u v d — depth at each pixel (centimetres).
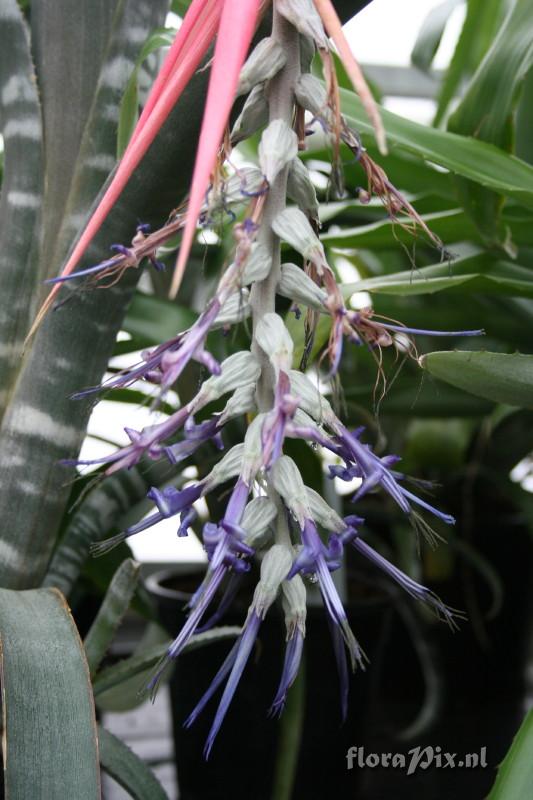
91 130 57
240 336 76
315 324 45
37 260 58
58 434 56
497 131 63
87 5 57
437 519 107
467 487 108
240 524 41
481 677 110
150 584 99
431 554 109
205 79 48
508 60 62
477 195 66
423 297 103
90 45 58
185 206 45
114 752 58
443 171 76
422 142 61
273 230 41
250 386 41
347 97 59
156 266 43
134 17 56
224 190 40
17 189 58
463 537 109
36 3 58
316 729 84
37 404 55
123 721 115
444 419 99
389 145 61
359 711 88
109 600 59
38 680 48
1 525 56
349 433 42
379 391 91
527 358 55
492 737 104
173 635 90
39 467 56
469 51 84
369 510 110
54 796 45
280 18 40
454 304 96
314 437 38
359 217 96
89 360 55
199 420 67
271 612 82
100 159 57
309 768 85
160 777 101
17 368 59
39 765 46
